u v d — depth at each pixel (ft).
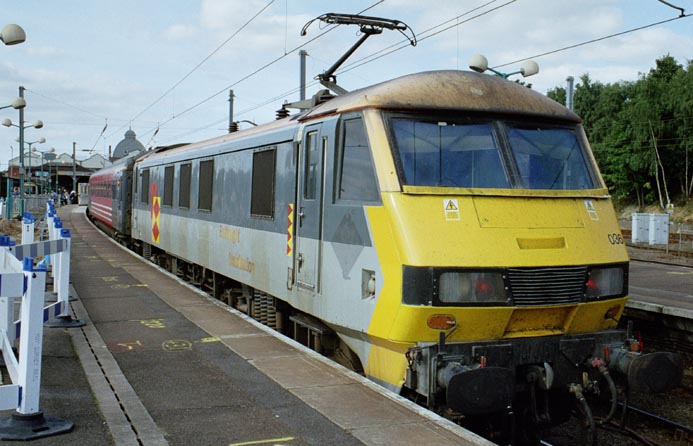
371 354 22.71
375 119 22.30
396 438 16.89
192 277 49.34
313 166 26.48
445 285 19.76
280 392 20.72
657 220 100.42
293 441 16.67
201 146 45.06
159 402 19.74
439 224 20.42
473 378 18.86
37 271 16.89
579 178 23.70
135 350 26.13
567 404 22.45
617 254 22.47
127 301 37.32
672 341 34.83
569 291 21.13
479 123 23.08
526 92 24.59
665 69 210.18
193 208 45.52
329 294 24.63
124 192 80.18
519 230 20.98
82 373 22.59
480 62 58.95
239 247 35.73
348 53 34.99
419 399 21.85
